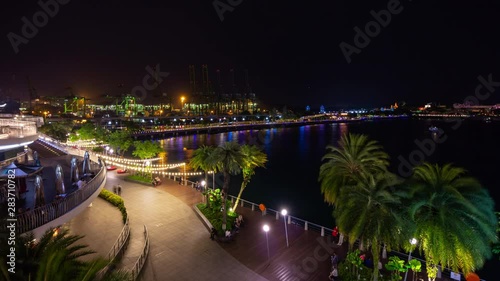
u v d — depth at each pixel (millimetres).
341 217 21047
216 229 33000
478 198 20453
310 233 34219
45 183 29656
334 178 29859
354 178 27922
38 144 50719
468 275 20281
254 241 31781
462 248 18719
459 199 19531
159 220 35531
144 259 25938
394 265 23172
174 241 30766
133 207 39375
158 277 24812
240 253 29219
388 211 19797
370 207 20094
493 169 96062
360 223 19672
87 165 32688
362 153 29562
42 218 18672
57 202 20078
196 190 47781
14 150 34094
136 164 58750
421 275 26375
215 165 34688
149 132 173750
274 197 65250
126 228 30938
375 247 21438
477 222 19203
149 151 62281
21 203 23453
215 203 38594
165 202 41812
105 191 41156
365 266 26219
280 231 34500
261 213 40156
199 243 30672
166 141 165625
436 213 19812
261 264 27438
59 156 45156
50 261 11586
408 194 20594
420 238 20562
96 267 12141
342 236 31281
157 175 58438
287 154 124125
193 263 27109
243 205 43156
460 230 18641
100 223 32469
